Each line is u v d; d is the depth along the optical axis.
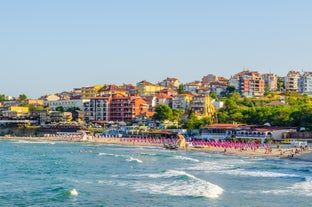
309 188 87.12
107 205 72.12
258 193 81.81
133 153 178.25
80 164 132.88
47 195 80.12
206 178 101.56
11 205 72.38
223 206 70.88
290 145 190.38
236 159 151.50
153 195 79.38
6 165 131.12
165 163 135.88
